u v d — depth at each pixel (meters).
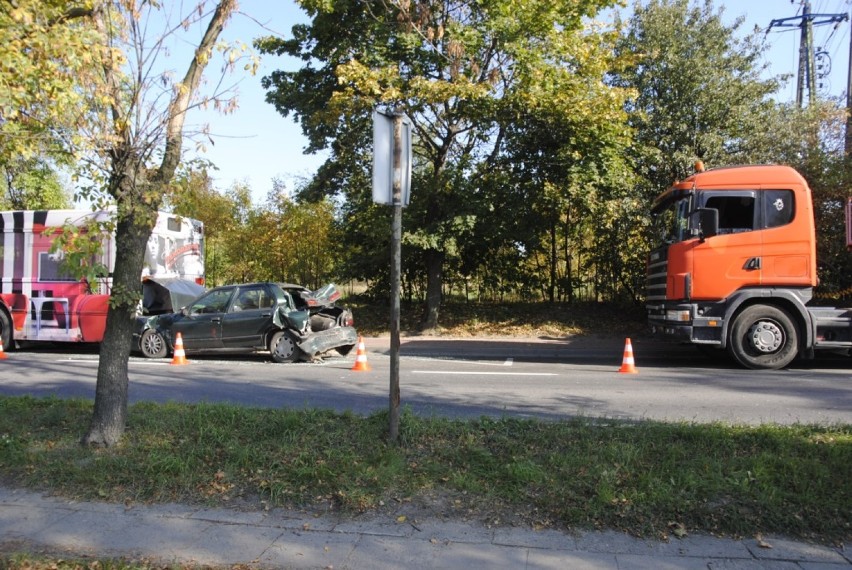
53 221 14.43
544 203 16.80
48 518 4.67
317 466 5.17
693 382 10.34
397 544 4.23
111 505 4.87
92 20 5.66
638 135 17.27
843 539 4.21
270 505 4.80
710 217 11.21
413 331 18.75
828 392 9.28
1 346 13.93
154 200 5.71
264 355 14.48
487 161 17.14
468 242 17.73
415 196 16.59
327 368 12.33
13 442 5.96
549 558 4.03
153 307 14.68
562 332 18.03
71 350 15.58
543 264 20.73
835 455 5.32
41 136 5.52
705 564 3.94
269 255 22.39
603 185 16.00
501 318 19.59
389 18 14.73
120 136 5.59
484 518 4.54
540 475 4.96
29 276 14.52
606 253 19.69
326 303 13.65
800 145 15.46
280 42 17.58
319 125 17.20
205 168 5.98
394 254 5.73
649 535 4.28
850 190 13.53
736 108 16.53
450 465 5.28
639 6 17.62
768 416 7.66
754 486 4.74
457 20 14.91
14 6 5.29
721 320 11.26
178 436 6.06
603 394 9.31
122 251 5.85
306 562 4.03
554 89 14.76
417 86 14.23
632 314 19.44
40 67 5.36
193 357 14.15
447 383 10.45
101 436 5.88
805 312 11.17
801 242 11.12
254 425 6.27
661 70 17.00
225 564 4.01
